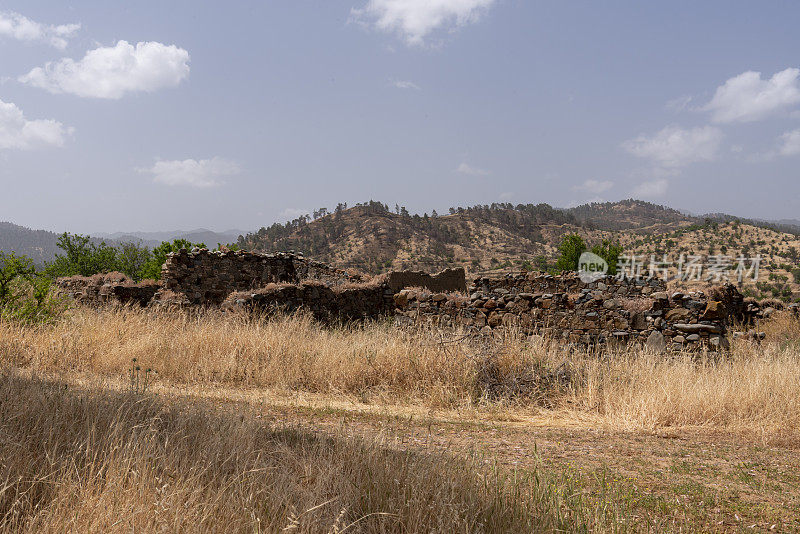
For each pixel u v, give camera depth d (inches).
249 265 792.3
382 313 682.2
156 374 319.0
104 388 219.3
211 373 327.0
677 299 431.8
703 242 5940.0
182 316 466.6
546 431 248.8
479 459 176.4
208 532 106.7
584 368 337.7
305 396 304.0
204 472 131.6
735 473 184.5
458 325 508.7
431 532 116.0
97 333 369.4
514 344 361.7
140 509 108.9
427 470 144.9
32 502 114.6
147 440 143.7
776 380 298.4
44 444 140.7
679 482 172.6
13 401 172.1
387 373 333.7
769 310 737.6
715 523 137.9
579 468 182.2
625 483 166.9
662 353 397.7
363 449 164.2
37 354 313.7
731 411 278.8
